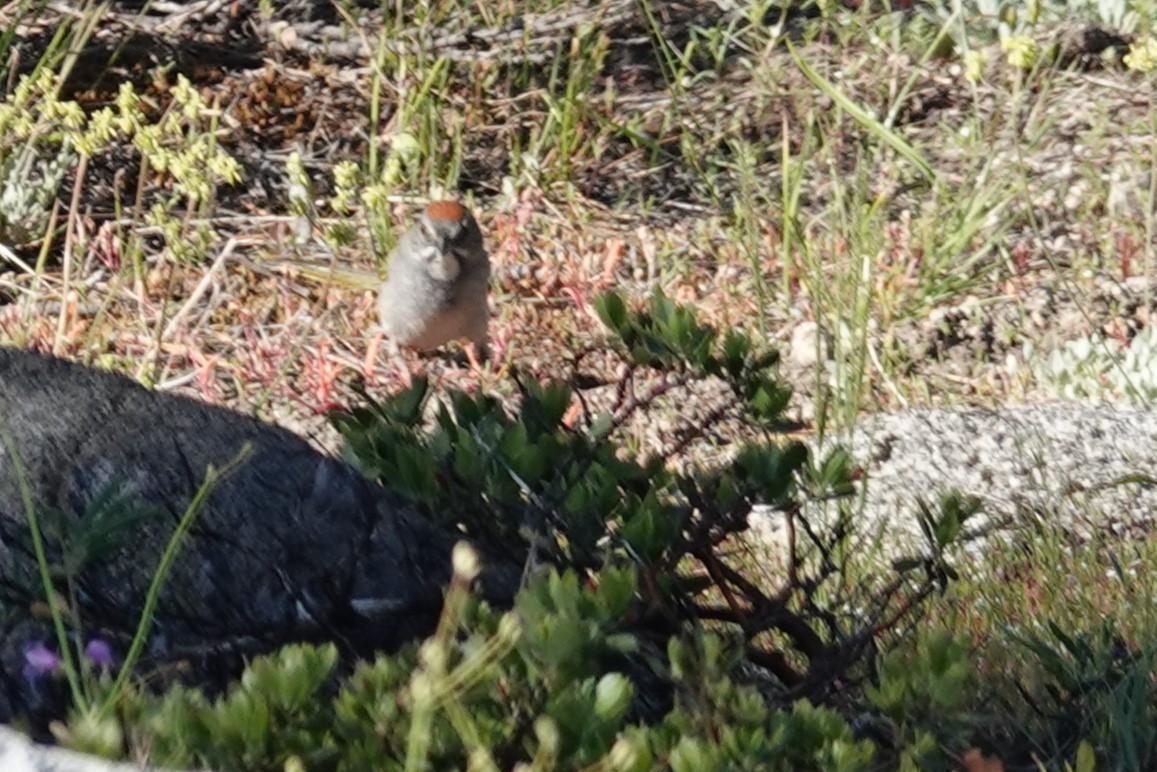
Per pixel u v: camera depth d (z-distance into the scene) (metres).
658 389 6.14
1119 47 17.27
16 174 13.57
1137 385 12.01
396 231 14.30
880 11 18.39
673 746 4.00
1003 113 16.50
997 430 10.78
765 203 15.20
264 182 14.93
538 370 12.27
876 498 9.88
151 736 3.69
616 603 4.17
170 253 12.18
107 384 5.75
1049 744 5.60
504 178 15.42
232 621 5.02
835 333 11.56
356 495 5.52
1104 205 14.91
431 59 16.48
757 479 5.72
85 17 14.95
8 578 4.82
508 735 3.95
